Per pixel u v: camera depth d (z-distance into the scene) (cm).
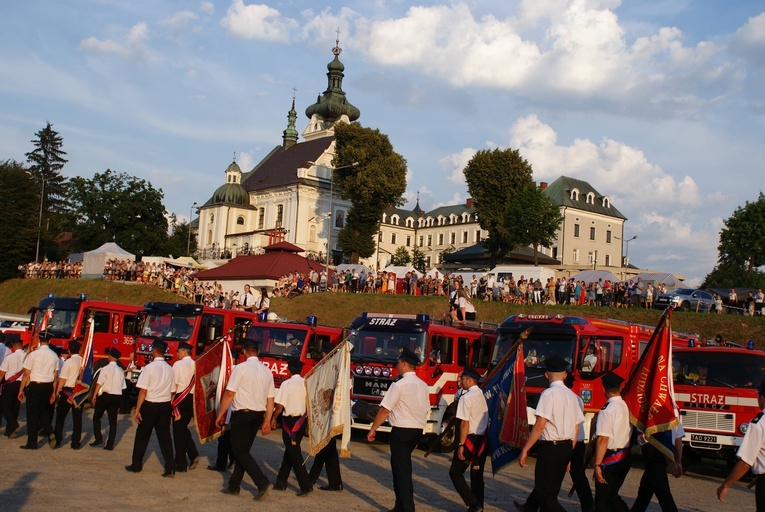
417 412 1143
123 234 10131
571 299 4797
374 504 1220
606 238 11988
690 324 4200
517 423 1160
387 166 9519
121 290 6594
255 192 11731
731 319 4191
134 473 1366
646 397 1105
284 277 6153
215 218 11619
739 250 7919
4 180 8900
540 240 8506
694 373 1898
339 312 5219
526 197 8450
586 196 11950
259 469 1205
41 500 1073
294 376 1275
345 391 1271
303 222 10888
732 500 1514
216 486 1295
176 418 1416
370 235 9625
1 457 1466
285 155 12212
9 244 8325
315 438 1269
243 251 10556
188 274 6612
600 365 1942
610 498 1060
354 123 9875
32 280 7756
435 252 14325
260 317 2366
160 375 1371
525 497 1387
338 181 9931
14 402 1783
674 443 1088
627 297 4656
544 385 1922
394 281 5550
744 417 1806
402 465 1130
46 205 11112
